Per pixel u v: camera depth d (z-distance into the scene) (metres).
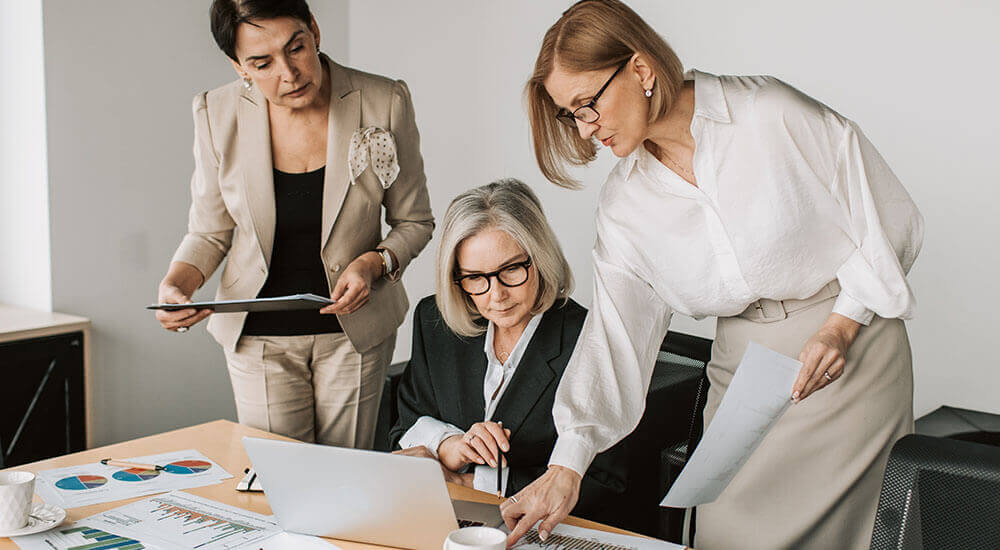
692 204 1.59
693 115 1.54
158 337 3.57
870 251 1.51
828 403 1.60
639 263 1.69
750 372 1.29
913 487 1.03
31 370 3.01
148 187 3.49
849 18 2.88
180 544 1.33
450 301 1.86
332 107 2.17
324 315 2.26
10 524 1.33
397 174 2.26
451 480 1.80
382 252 2.26
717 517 1.72
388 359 2.41
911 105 2.80
